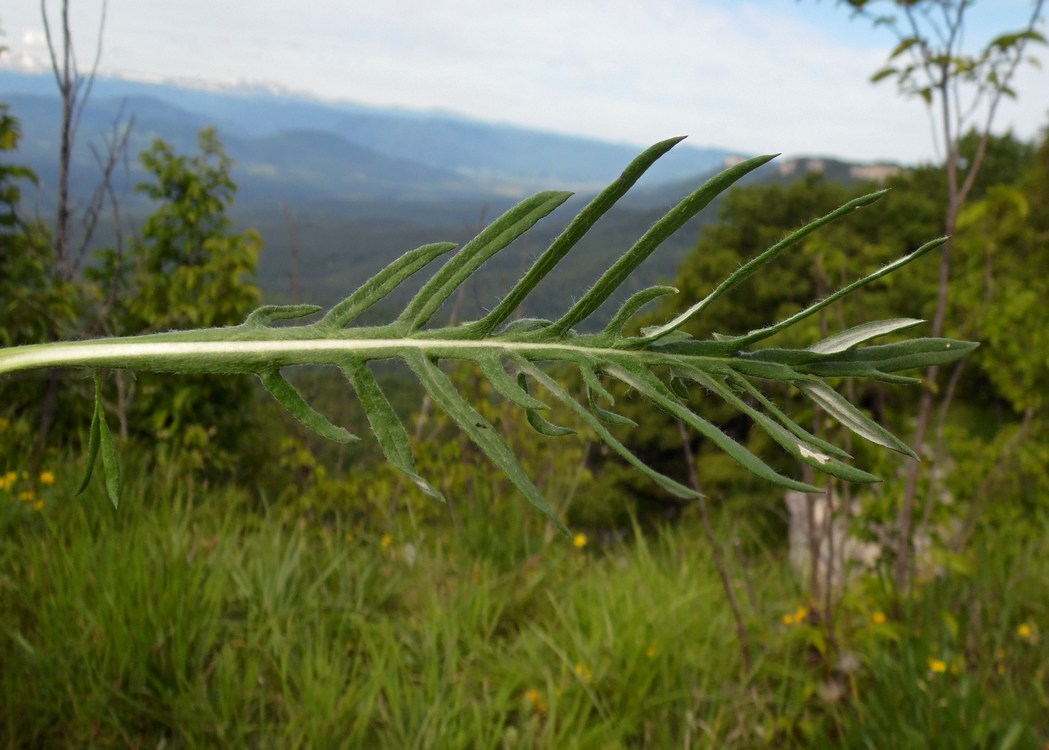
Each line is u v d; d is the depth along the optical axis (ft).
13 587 9.11
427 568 11.53
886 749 7.81
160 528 10.72
